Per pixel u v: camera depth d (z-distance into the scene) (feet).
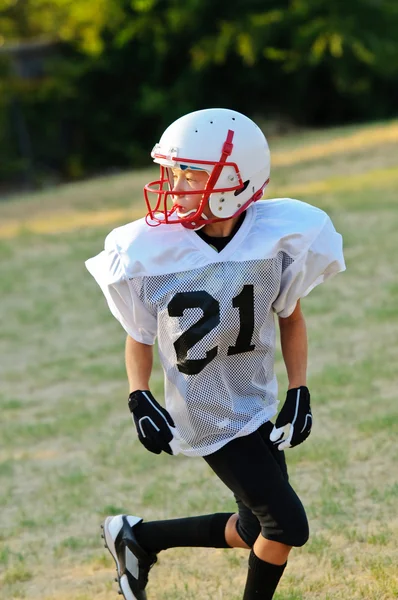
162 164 34.47
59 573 46.78
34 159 326.03
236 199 34.22
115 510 53.62
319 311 96.22
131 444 65.72
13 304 117.91
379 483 52.39
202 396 34.81
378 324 88.89
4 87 314.55
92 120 337.93
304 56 329.72
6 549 49.73
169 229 34.78
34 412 77.41
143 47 332.80
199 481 56.24
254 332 34.53
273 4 329.11
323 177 190.39
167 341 34.86
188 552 47.01
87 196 211.20
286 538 33.27
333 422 63.77
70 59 333.42
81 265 136.67
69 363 91.30
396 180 174.50
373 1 328.90
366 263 114.32
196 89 338.54
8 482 61.41
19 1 344.28
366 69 338.95
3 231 175.73
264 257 34.14
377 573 41.45
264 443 35.09
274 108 350.64
